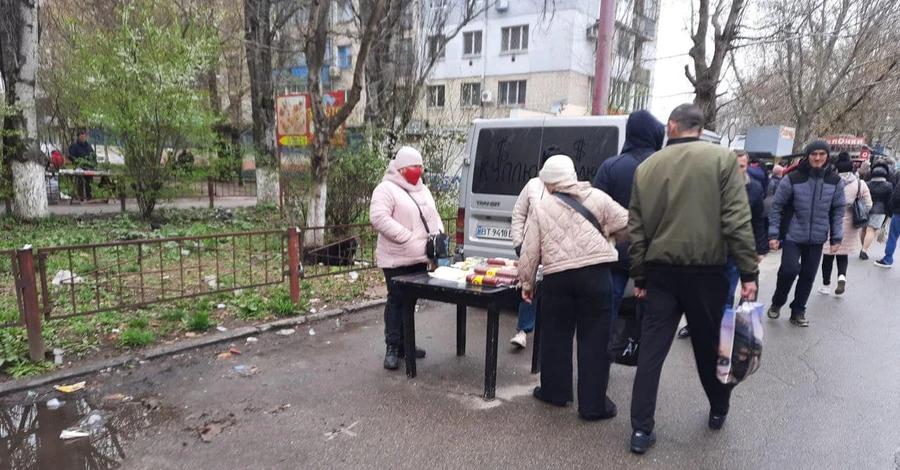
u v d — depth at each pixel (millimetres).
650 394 2949
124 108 9414
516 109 22031
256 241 8922
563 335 3416
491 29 25250
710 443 3090
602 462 2879
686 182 2760
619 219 3252
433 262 4191
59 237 8547
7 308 4977
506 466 2826
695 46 11078
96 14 14477
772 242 5406
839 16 15281
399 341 4184
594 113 8609
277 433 3141
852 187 6480
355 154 8586
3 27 9398
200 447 2975
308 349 4531
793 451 3012
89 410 3371
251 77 13125
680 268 2801
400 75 11594
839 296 6770
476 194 5734
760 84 17922
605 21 8281
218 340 4566
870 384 3965
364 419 3324
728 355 2871
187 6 13312
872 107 20719
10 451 2896
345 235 7586
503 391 3768
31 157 9875
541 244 3305
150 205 10500
